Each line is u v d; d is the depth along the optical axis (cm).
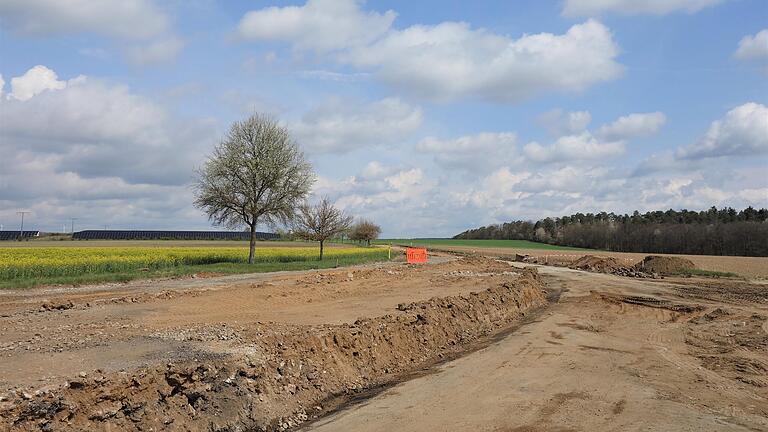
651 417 835
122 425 706
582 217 13325
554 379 1061
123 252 4044
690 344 1497
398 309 1616
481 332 1669
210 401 803
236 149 3862
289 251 5425
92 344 959
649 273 4094
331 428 799
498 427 787
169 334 1057
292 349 1024
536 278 3322
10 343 959
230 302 1727
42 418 650
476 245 11238
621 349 1388
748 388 1041
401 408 882
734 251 7700
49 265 2616
